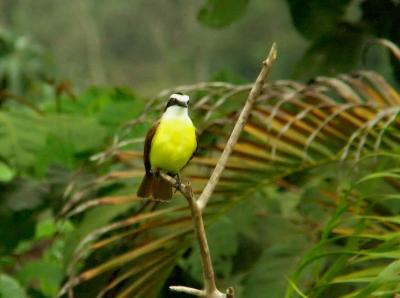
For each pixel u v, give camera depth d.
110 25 65.44
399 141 10.34
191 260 11.05
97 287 10.84
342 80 10.94
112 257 10.88
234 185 10.45
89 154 12.47
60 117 12.55
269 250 10.77
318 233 11.01
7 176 13.70
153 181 9.02
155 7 66.56
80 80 51.69
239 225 11.26
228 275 11.15
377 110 10.20
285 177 11.12
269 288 10.48
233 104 12.18
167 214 10.63
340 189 10.24
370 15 13.87
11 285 11.02
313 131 10.46
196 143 9.07
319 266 9.47
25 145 12.16
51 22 62.81
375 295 7.52
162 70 64.56
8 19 61.41
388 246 7.98
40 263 12.94
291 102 10.39
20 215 12.38
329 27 13.70
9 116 12.31
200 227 7.02
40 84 19.16
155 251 10.21
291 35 54.28
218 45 62.38
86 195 12.12
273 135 10.51
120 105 12.65
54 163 12.71
